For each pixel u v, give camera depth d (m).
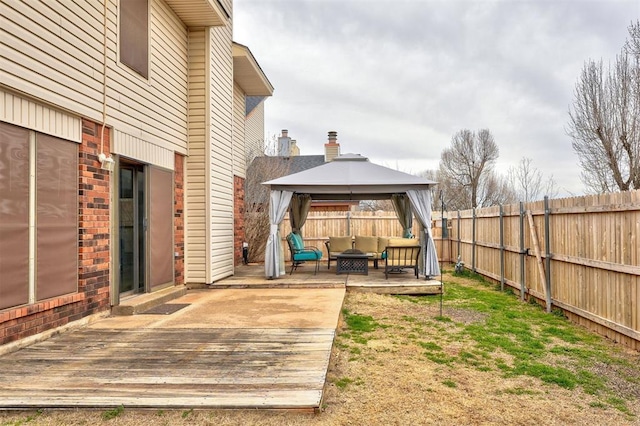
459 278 11.72
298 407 3.16
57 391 3.37
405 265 9.66
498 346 5.38
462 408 3.59
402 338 5.64
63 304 4.99
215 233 8.92
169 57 7.80
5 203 4.20
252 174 14.53
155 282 7.29
